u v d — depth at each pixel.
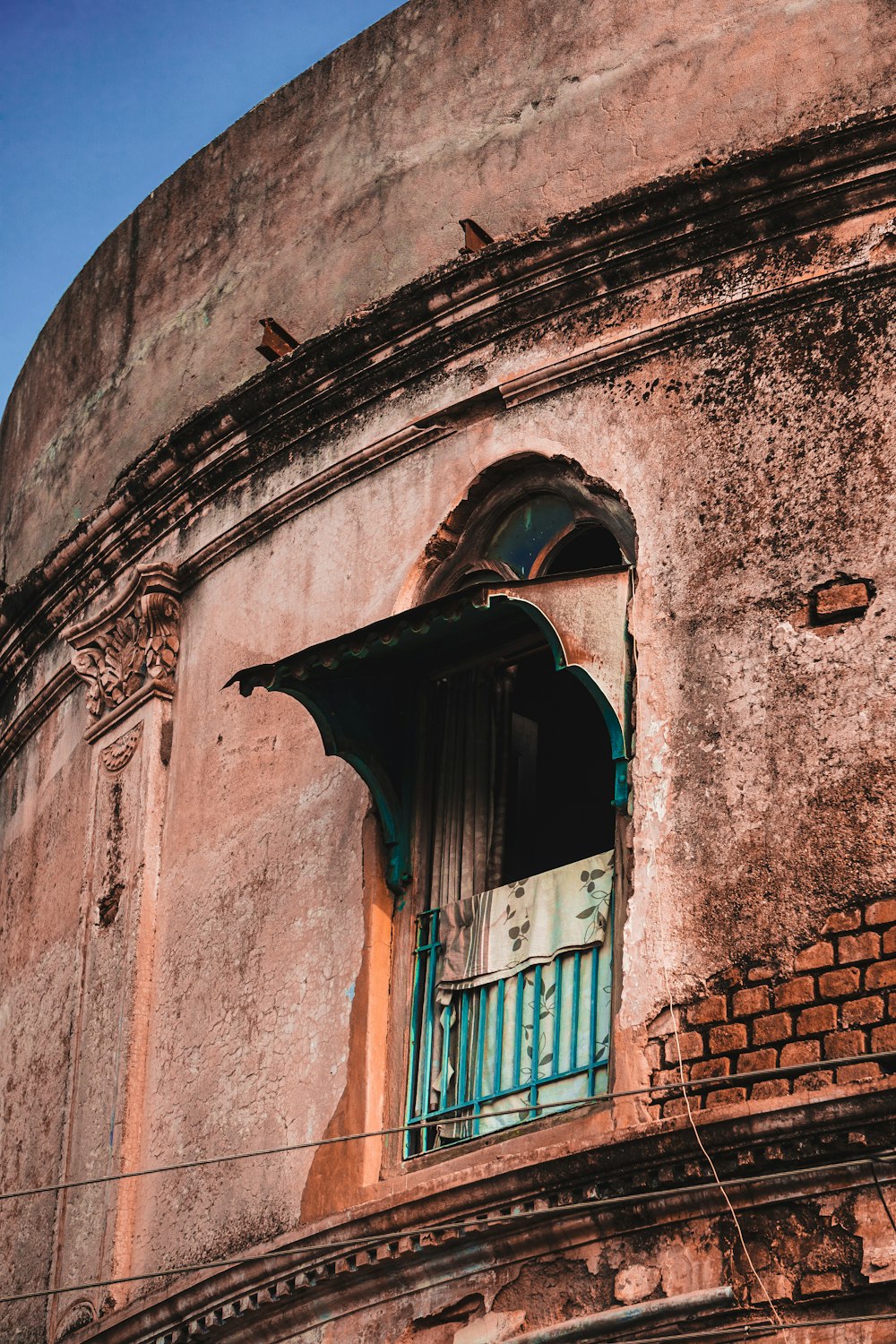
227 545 12.24
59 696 13.82
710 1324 8.78
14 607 14.02
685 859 9.65
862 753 9.37
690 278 10.51
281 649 11.66
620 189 11.06
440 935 10.58
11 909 13.98
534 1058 10.00
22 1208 12.56
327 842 11.14
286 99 13.17
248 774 11.77
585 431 10.65
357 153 12.51
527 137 11.59
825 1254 8.62
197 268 13.45
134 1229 11.38
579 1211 9.13
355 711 10.81
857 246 10.08
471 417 11.13
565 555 11.05
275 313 12.65
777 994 9.19
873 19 10.56
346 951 10.79
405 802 10.88
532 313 10.95
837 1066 8.91
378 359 11.48
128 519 12.90
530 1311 9.25
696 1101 9.20
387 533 11.31
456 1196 9.42
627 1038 9.49
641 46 11.28
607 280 10.72
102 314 14.29
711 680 9.86
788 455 10.01
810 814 9.40
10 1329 12.21
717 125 10.85
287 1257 9.99
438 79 12.20
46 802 13.76
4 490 15.31
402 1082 10.41
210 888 11.75
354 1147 10.32
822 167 10.11
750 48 10.88
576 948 10.05
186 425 12.28
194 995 11.57
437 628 10.47
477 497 11.02
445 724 10.95
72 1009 12.59
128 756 12.61
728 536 10.05
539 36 11.77
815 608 9.71
